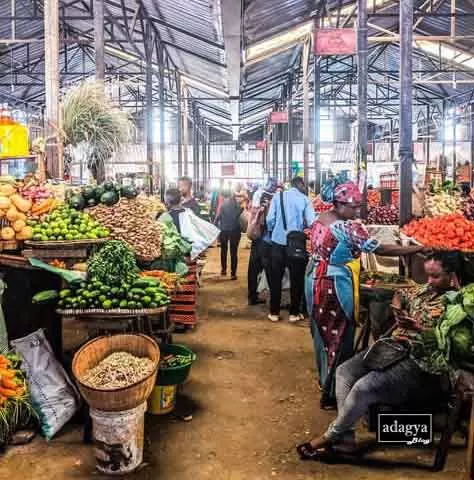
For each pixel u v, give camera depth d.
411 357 3.23
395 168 11.06
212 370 4.92
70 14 15.30
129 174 11.77
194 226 6.05
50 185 4.79
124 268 3.60
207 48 11.86
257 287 7.52
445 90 24.19
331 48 8.68
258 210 6.91
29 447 3.47
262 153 37.56
